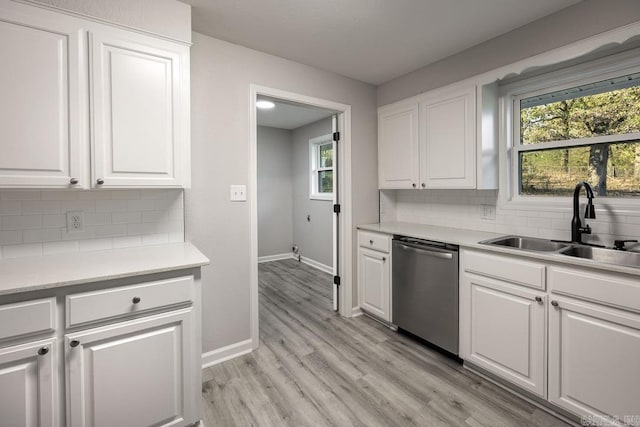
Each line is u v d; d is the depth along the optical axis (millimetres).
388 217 3275
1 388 1148
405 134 2863
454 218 2797
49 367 1221
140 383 1401
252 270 2379
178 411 1510
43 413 1216
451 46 2352
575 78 2055
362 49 2389
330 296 3656
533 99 2318
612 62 1878
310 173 5129
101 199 1760
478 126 2305
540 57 1979
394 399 1836
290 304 3389
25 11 1354
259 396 1871
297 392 1907
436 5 1840
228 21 1991
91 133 1501
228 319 2283
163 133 1689
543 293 1670
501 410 1731
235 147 2277
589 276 1490
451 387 1940
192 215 2119
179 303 1488
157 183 1680
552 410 1701
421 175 2725
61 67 1432
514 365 1811
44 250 1623
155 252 1720
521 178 2410
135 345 1383
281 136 5531
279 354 2346
